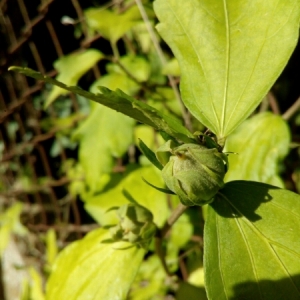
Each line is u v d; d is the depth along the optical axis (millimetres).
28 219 425
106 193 214
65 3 323
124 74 229
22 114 444
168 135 115
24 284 319
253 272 104
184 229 215
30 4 388
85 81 321
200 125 222
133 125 227
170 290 247
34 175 404
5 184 479
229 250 107
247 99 117
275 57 115
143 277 245
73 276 161
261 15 118
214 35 123
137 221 148
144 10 217
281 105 245
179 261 238
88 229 338
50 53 368
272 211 110
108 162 226
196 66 125
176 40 128
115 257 157
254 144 175
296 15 113
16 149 418
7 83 421
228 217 111
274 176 169
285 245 106
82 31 326
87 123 237
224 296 102
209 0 124
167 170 106
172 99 228
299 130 250
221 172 105
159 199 182
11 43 394
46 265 395
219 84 121
